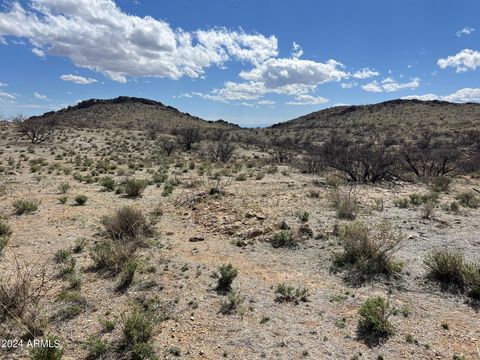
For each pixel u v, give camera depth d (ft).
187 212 35.37
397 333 14.76
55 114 399.44
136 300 17.28
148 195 45.83
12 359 12.79
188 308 16.60
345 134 247.70
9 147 107.65
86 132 170.81
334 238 26.53
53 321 15.30
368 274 20.57
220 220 31.76
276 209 35.27
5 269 20.43
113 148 128.26
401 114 359.46
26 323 14.67
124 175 67.31
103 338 14.12
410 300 17.71
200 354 13.35
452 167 88.53
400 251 23.91
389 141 172.55
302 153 134.62
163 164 91.04
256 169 89.56
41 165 75.46
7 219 31.42
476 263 21.48
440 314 16.37
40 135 142.20
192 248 25.25
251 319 15.84
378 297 16.78
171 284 19.04
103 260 21.34
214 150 127.95
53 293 17.79
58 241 25.89
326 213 34.06
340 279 20.30
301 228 27.73
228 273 19.03
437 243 25.48
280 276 20.76
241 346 13.88
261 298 17.87
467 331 14.94
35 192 45.39
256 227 29.32
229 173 75.31
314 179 66.28
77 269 20.86
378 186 55.47
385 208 36.76
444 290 18.69
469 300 17.69
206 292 18.29
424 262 20.80
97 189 49.57
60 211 35.19
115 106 417.08
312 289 19.03
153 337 14.32
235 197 41.60
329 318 16.03
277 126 476.95
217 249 25.22
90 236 27.32
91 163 83.87
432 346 13.91
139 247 24.98
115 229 27.61
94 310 16.28
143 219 29.40
